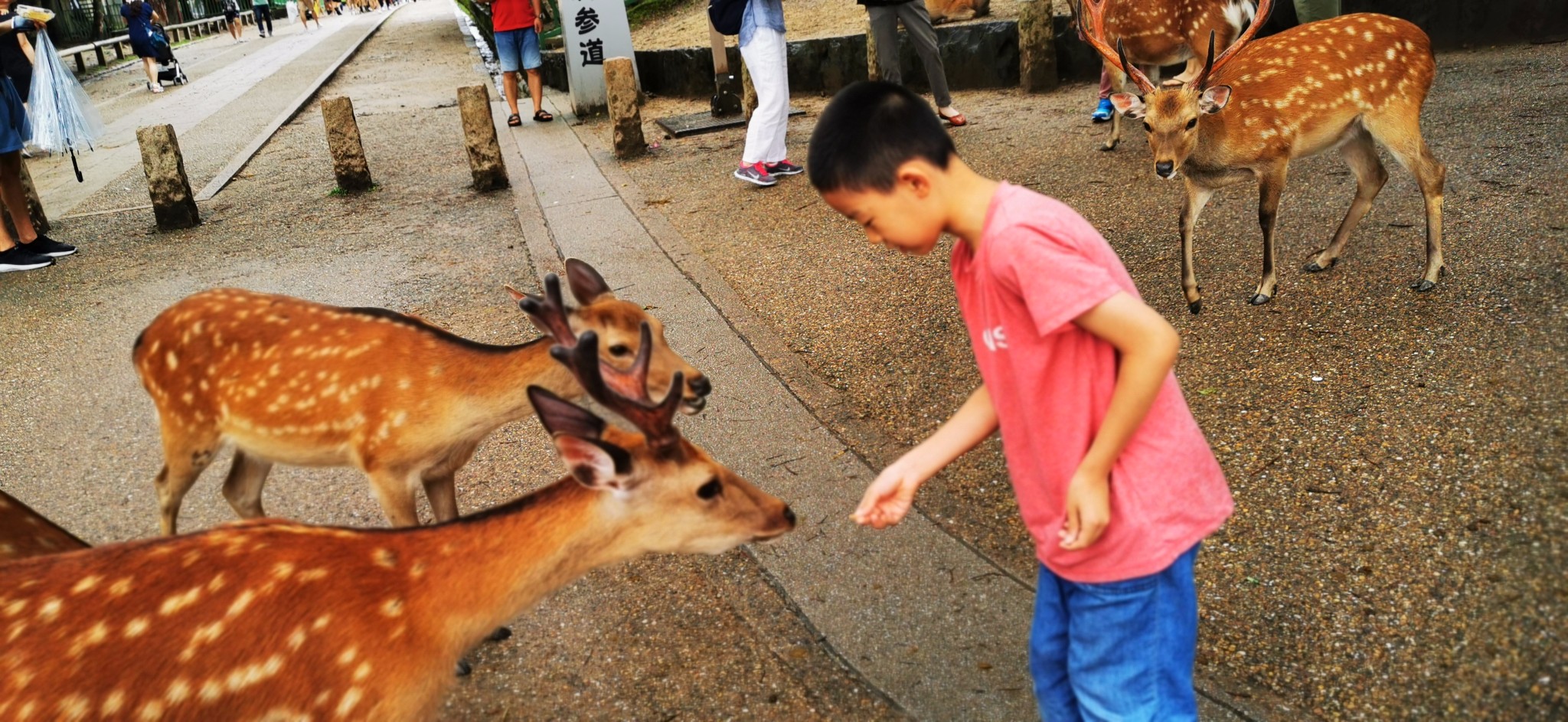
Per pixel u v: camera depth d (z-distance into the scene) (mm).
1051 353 1747
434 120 11625
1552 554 2697
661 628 2955
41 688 1813
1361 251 4805
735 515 2287
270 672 1938
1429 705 2369
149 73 16266
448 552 2109
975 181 1801
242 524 2094
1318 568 2852
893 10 8031
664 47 12297
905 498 2043
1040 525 1895
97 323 5742
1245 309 4480
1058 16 9414
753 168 7367
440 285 5957
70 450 4293
